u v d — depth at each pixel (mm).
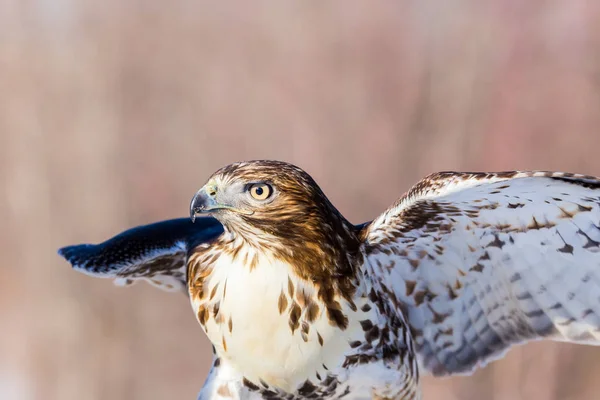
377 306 5953
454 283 6340
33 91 22438
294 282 5691
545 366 13711
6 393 17641
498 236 6062
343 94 22125
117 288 18438
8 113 22047
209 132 23000
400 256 6168
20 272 19875
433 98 20875
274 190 5559
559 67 20328
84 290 18547
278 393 5977
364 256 5988
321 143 21328
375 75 22266
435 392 14266
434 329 6496
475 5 21953
